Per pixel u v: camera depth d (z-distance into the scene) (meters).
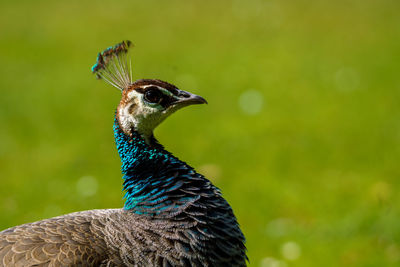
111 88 18.19
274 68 19.31
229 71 19.14
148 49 21.58
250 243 10.55
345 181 12.43
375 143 13.97
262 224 11.12
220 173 12.88
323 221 11.12
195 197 6.00
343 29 23.52
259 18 25.75
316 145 13.99
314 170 12.95
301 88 17.53
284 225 11.06
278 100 16.77
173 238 5.79
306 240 10.59
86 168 13.30
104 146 14.33
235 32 23.69
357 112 15.70
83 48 21.95
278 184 12.42
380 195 11.72
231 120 15.55
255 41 22.48
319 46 21.53
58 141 14.65
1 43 22.62
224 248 5.97
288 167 13.11
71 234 5.89
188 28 24.58
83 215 6.32
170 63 19.92
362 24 24.05
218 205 6.10
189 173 6.20
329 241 10.54
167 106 6.50
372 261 9.91
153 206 6.00
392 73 18.28
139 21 25.69
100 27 24.77
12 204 11.77
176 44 22.27
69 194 12.16
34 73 19.45
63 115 16.09
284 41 22.38
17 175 13.01
